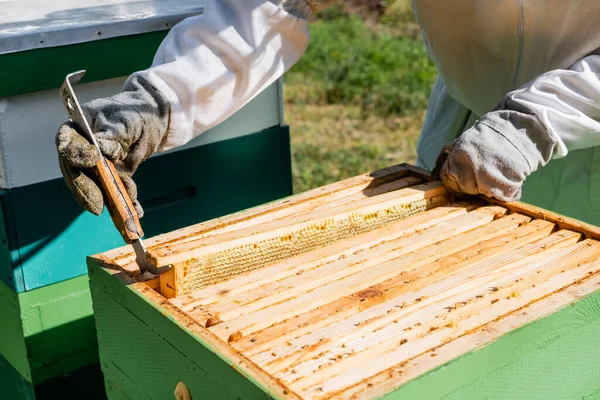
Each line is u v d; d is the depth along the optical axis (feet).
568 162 5.83
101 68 5.06
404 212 4.50
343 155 13.78
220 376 2.98
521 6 4.99
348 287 3.58
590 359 3.60
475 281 3.62
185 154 5.57
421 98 17.04
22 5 5.73
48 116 4.95
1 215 4.83
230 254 3.80
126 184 4.18
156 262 3.56
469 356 2.97
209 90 4.39
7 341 5.46
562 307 3.33
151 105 4.16
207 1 4.63
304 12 4.62
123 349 3.84
